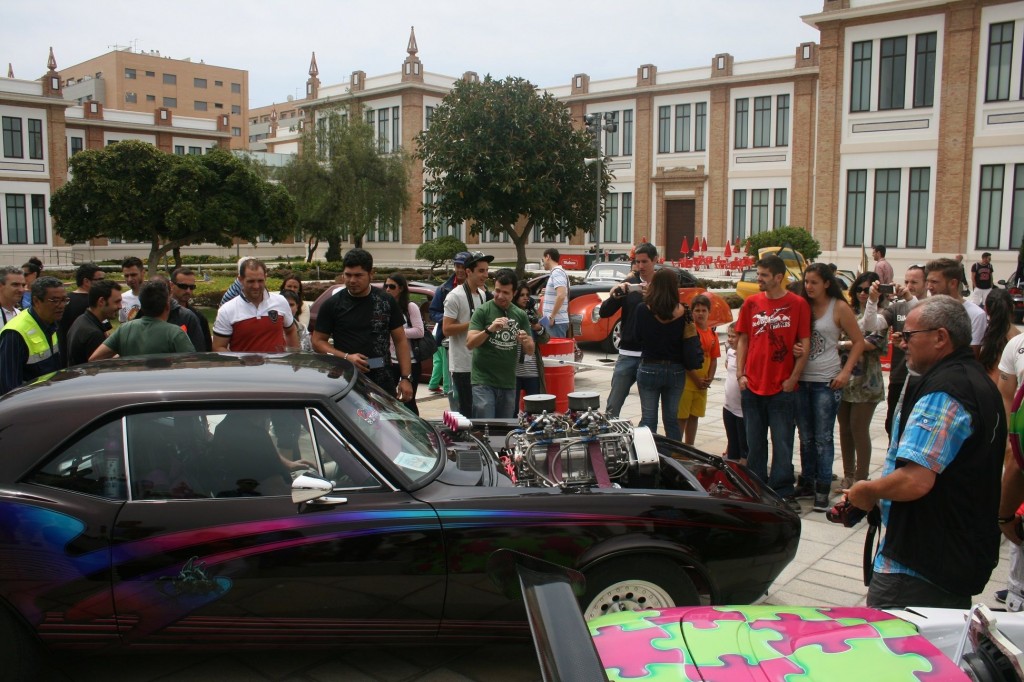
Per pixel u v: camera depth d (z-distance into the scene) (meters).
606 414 4.42
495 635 3.59
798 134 38.41
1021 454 3.54
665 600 3.72
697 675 2.12
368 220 42.75
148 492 3.38
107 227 32.53
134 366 3.98
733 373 6.79
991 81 28.80
